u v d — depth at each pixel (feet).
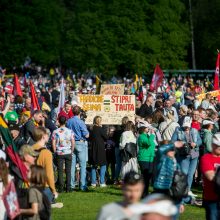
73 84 431.84
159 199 44.19
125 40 570.46
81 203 123.85
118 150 146.61
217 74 254.06
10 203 73.41
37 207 76.69
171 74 582.76
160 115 130.41
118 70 601.62
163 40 581.12
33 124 115.14
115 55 574.56
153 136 126.72
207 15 606.55
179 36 580.30
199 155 139.23
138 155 126.31
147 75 595.88
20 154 87.35
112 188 143.23
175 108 175.52
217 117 148.25
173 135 125.70
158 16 579.48
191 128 126.11
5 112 132.57
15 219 77.00
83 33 577.43
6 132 90.68
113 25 574.97
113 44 574.56
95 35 573.74
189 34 595.47
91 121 160.25
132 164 130.72
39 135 91.91
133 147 129.59
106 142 151.23
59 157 132.36
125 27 571.69
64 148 131.85
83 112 157.28
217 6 601.62
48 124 140.26
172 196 83.56
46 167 90.27
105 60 573.33
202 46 602.03
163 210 43.11
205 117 150.00
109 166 173.17
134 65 567.59
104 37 572.92
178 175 84.02
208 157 81.20
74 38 582.76
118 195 133.80
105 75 583.58
